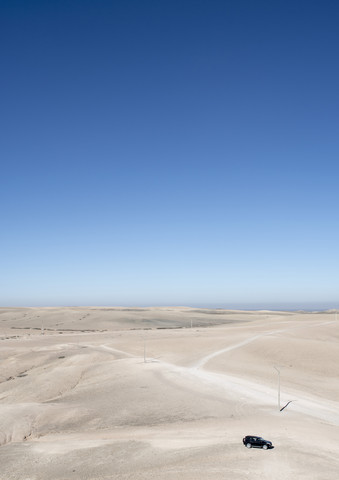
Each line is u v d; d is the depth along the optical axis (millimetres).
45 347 122750
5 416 53688
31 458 38406
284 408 55312
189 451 37656
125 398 62219
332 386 75812
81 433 47594
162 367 85562
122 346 120188
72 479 33219
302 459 34125
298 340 118312
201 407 55562
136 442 41688
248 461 33969
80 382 78750
